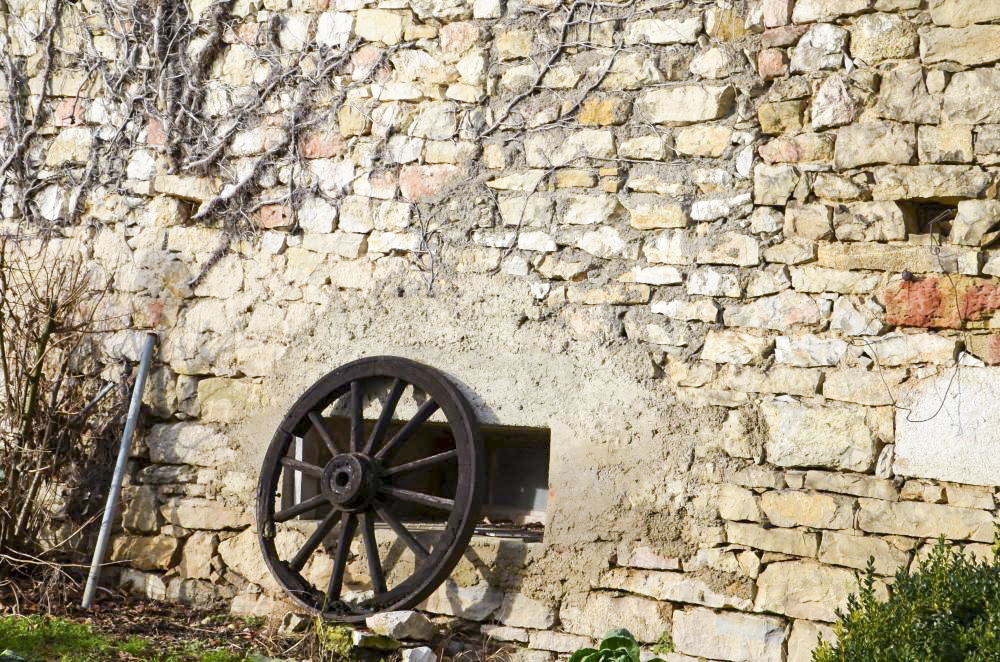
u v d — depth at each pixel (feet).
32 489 17.37
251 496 16.85
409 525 16.30
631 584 14.56
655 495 14.53
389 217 16.42
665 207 14.84
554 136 15.52
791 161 14.26
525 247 15.55
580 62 15.46
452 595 15.42
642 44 15.11
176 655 14.24
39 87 19.01
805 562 13.78
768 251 14.29
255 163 17.33
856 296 13.87
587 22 15.44
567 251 15.35
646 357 14.76
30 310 17.84
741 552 14.11
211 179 17.63
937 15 13.61
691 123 14.82
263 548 16.03
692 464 14.42
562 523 14.94
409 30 16.51
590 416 14.96
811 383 13.94
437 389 15.29
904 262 13.64
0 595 16.48
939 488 13.24
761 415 14.14
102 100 18.58
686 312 14.65
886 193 13.76
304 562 15.81
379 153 16.55
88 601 16.55
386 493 15.34
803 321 14.06
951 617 10.47
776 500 13.94
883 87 13.85
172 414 17.56
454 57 16.20
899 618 10.44
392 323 16.21
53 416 17.72
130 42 18.40
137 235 18.13
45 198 18.86
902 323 13.58
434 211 16.15
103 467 17.80
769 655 13.80
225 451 17.12
